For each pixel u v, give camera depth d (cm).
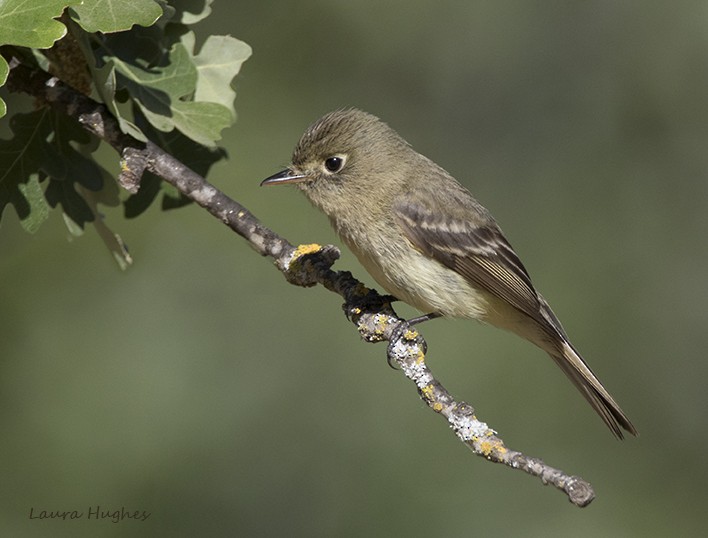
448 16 1352
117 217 1230
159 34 631
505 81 1346
